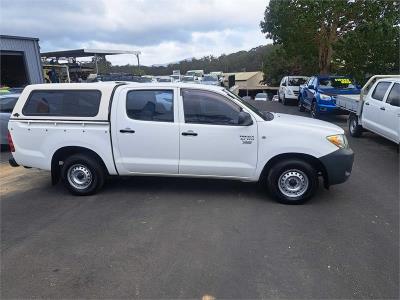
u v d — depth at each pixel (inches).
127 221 208.4
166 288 144.8
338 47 788.6
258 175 233.0
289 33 999.6
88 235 192.1
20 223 210.2
